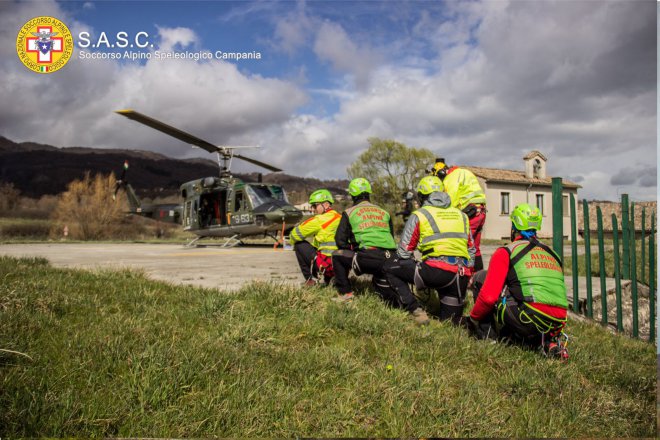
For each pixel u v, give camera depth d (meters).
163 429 1.98
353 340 3.30
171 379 2.30
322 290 4.66
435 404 2.37
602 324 5.59
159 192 60.59
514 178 29.09
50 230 29.72
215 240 20.88
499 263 3.58
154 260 9.34
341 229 4.59
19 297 3.46
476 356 3.25
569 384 2.92
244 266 8.05
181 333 3.10
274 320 3.54
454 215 4.16
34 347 2.62
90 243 20.33
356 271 4.52
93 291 4.26
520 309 3.50
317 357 2.84
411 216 4.16
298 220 14.28
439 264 4.02
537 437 2.23
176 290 4.59
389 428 2.14
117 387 2.25
